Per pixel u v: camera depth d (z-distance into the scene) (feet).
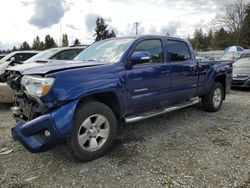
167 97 16.39
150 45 15.60
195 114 20.31
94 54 15.65
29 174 11.28
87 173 11.25
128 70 13.78
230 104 24.27
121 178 10.80
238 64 36.24
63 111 11.14
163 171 11.27
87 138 12.25
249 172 11.06
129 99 13.91
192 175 10.89
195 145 14.05
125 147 13.88
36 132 11.28
